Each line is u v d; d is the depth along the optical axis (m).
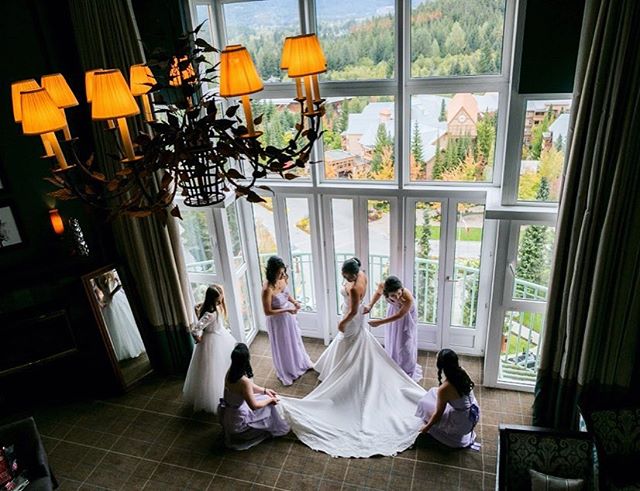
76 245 4.79
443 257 4.99
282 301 4.94
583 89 3.33
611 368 3.85
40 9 4.30
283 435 4.46
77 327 4.96
